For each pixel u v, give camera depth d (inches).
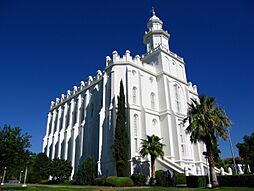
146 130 1501.0
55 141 2299.5
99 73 1955.0
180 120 1691.7
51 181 1736.0
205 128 959.0
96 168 1395.2
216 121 965.2
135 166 1315.2
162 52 1897.1
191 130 1003.9
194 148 1690.5
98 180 1200.8
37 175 1924.2
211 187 858.8
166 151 1534.2
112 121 1477.6
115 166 1291.8
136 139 1429.6
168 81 1782.7
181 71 2049.7
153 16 2260.1
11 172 997.8
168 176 1087.6
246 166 2034.9
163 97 1715.1
